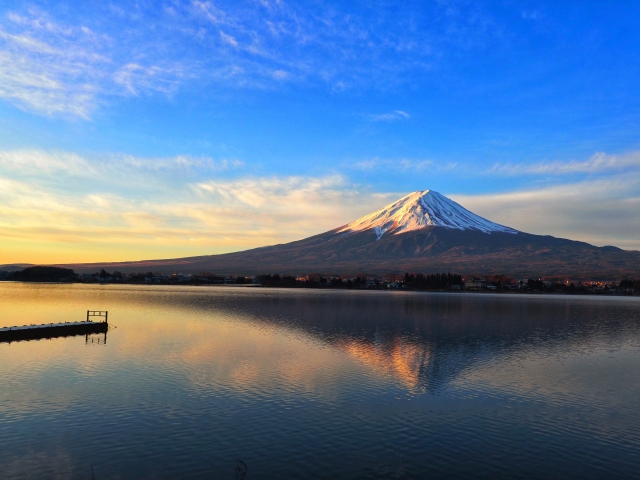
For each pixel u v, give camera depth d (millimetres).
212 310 110312
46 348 53531
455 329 78062
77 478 21453
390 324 84188
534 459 24328
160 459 23422
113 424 27891
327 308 122062
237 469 22500
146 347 54250
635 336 73500
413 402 33375
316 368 43438
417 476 22266
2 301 138125
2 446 24656
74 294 189625
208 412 30266
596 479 22375
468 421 29703
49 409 30438
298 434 26859
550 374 43500
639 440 27031
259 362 45719
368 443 25828
